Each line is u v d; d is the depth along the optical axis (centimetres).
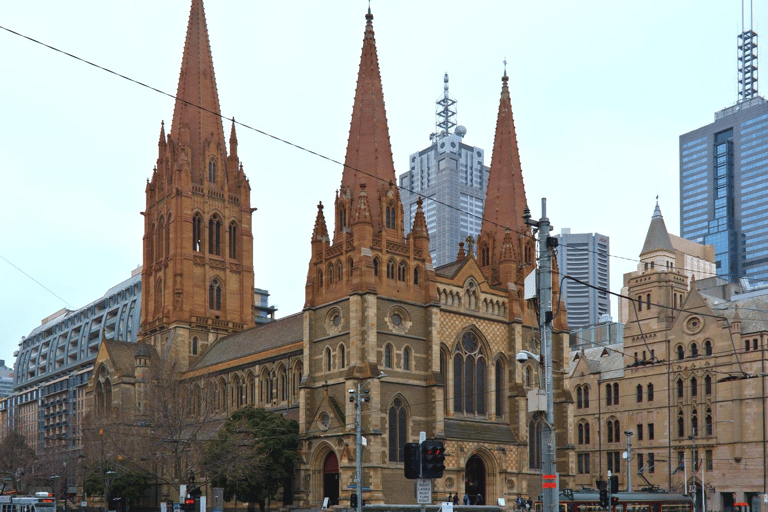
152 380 12006
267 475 10062
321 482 10019
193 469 10175
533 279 4759
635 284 13750
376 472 9419
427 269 10419
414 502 9750
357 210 10106
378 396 9594
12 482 14812
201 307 14488
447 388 10388
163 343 14362
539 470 10969
